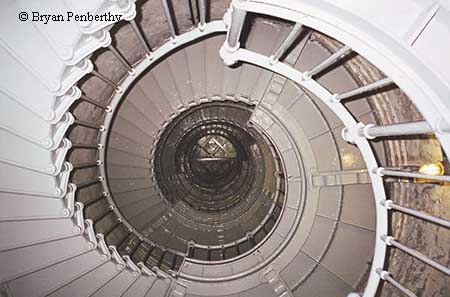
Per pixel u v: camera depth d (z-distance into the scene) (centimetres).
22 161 518
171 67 834
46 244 629
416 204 588
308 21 351
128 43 666
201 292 880
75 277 686
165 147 1192
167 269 973
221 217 1274
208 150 1328
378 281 491
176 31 741
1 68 437
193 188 1338
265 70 784
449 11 246
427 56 274
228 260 896
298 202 808
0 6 399
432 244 545
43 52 436
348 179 751
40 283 663
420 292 556
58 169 550
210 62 825
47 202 576
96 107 742
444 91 279
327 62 445
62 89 469
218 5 683
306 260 821
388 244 471
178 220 1227
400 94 566
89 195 820
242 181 1316
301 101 759
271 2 345
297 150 773
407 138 596
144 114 898
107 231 873
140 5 604
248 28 663
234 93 822
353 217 771
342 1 300
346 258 777
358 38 317
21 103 465
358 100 679
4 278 623
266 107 779
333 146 757
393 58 303
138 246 990
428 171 514
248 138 1266
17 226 584
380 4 287
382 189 468
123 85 762
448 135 302
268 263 859
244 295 861
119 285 748
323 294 779
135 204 1048
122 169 963
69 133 683
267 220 1071
